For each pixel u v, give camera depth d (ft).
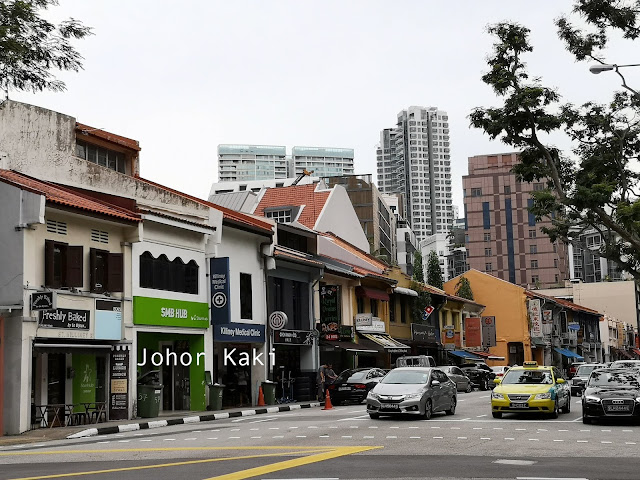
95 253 82.48
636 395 69.15
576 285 394.93
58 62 59.72
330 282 137.49
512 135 93.71
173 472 37.83
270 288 117.19
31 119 85.66
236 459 43.57
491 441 54.85
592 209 91.30
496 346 249.34
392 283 160.35
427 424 70.03
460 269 488.85
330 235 167.12
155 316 90.27
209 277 102.63
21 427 70.38
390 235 382.42
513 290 250.16
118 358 83.46
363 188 331.57
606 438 57.52
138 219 87.15
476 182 467.52
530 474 36.65
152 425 77.61
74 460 46.03
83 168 90.43
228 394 107.65
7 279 72.23
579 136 96.99
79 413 77.51
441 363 195.83
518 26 91.50
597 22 86.12
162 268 93.91
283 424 72.38
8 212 72.84
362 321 144.15
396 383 78.54
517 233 456.86
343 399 112.78
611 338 353.31
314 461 42.09
